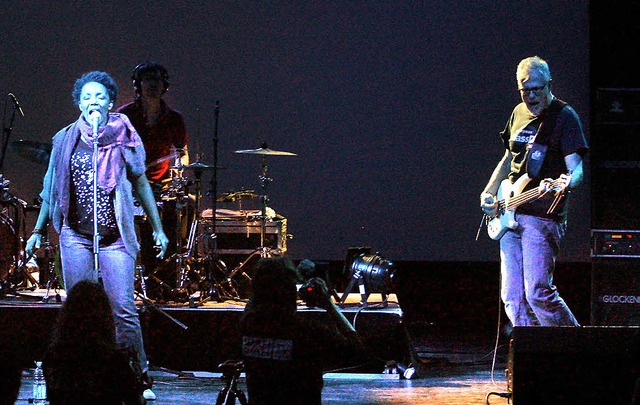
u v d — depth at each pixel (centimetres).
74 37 1439
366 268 1004
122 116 825
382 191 1466
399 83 1453
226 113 1459
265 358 582
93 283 576
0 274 1126
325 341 585
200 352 993
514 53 1437
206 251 1141
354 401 834
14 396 600
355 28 1448
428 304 1448
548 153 846
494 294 1450
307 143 1463
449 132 1453
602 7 1352
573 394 653
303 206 1470
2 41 1434
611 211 1020
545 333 656
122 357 563
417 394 867
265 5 1448
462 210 1461
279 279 590
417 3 1442
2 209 1181
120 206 802
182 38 1448
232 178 1464
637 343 551
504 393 827
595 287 1024
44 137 1441
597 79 1365
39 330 995
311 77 1455
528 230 845
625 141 1015
